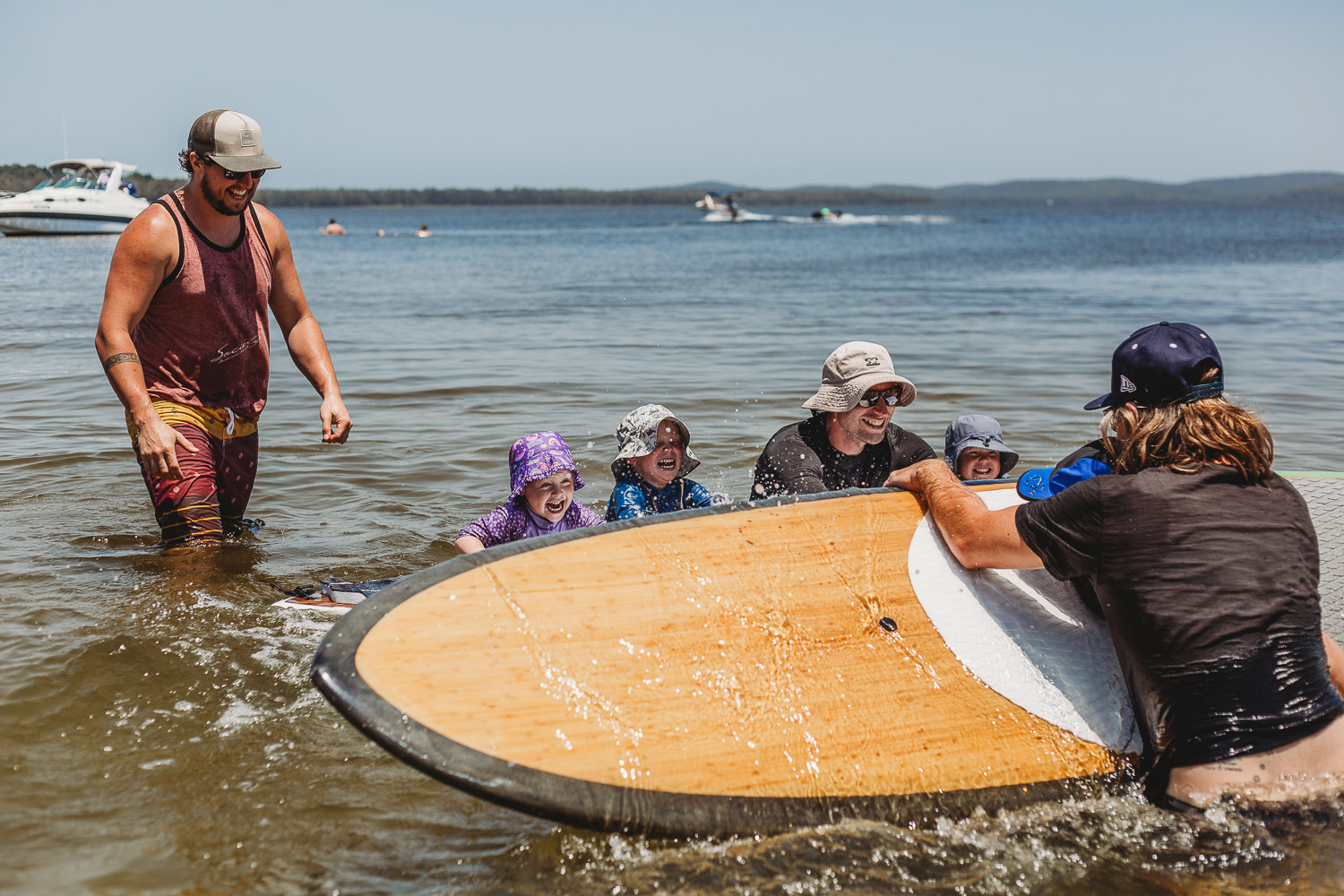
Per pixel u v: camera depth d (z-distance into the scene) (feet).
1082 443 22.45
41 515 17.11
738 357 35.42
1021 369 32.37
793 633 9.34
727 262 105.81
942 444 22.79
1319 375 31.24
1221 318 48.80
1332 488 14.37
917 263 103.04
